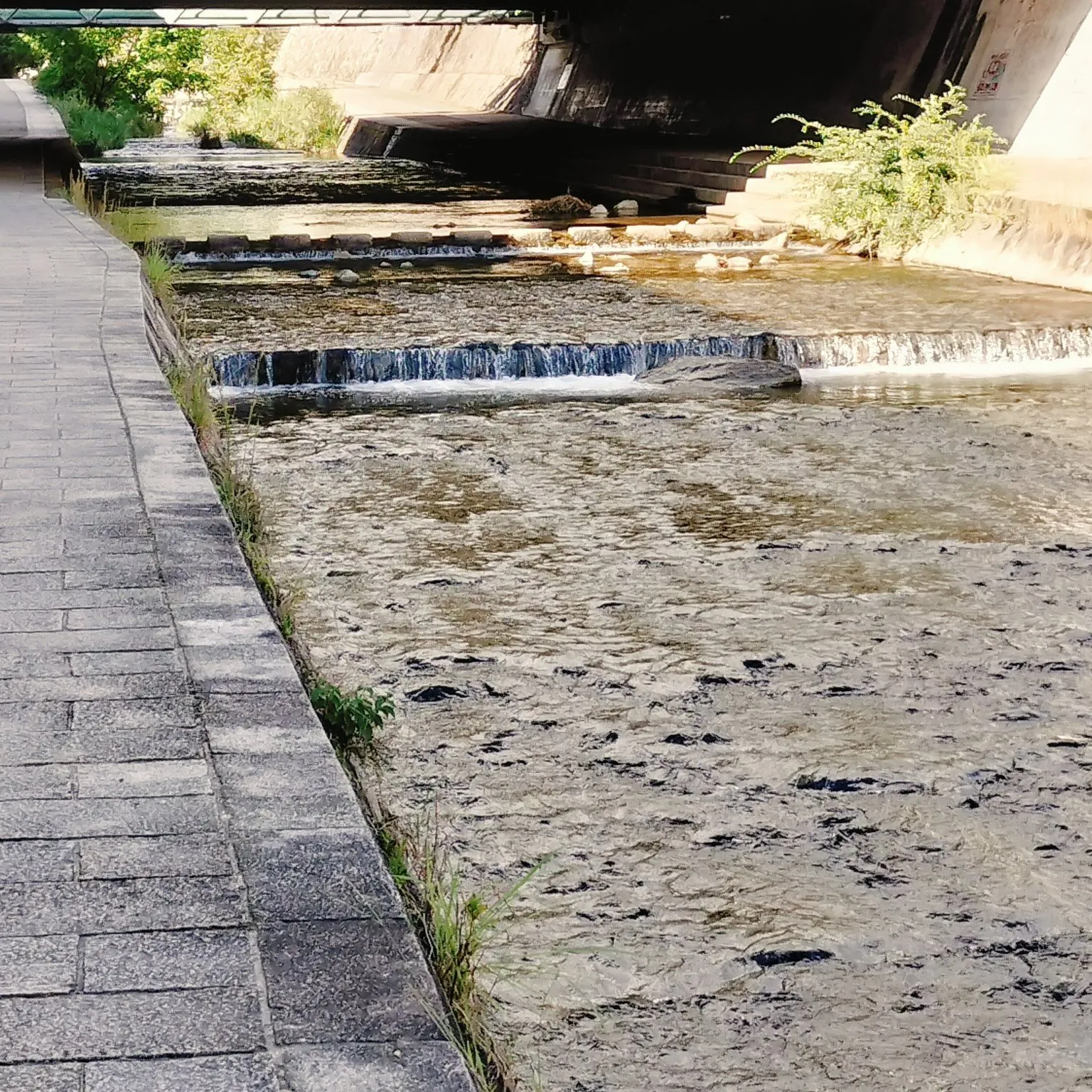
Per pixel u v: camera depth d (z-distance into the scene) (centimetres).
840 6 3609
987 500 1189
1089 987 520
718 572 1009
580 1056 473
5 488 701
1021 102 2831
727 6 4300
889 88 3284
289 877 354
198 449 791
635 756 715
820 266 2453
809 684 811
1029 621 916
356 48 8300
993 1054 480
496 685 809
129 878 354
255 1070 282
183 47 6134
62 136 3766
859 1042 485
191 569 589
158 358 1137
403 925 335
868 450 1355
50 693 466
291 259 2503
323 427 1445
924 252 2509
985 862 611
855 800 668
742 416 1496
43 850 367
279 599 697
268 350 1652
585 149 4241
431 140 4925
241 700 462
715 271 2378
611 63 5116
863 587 980
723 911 569
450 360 1686
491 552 1052
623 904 573
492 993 505
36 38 6394
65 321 1195
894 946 545
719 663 842
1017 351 1814
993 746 729
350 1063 285
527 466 1295
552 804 662
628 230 2753
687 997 509
